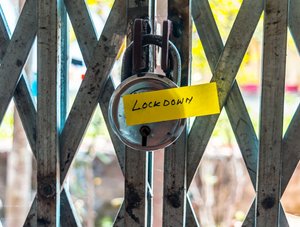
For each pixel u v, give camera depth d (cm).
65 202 95
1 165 219
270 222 84
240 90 87
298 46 85
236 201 223
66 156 93
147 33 83
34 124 95
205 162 227
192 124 89
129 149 88
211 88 82
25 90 95
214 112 83
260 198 85
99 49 90
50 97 91
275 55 82
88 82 91
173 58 83
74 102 92
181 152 88
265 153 84
